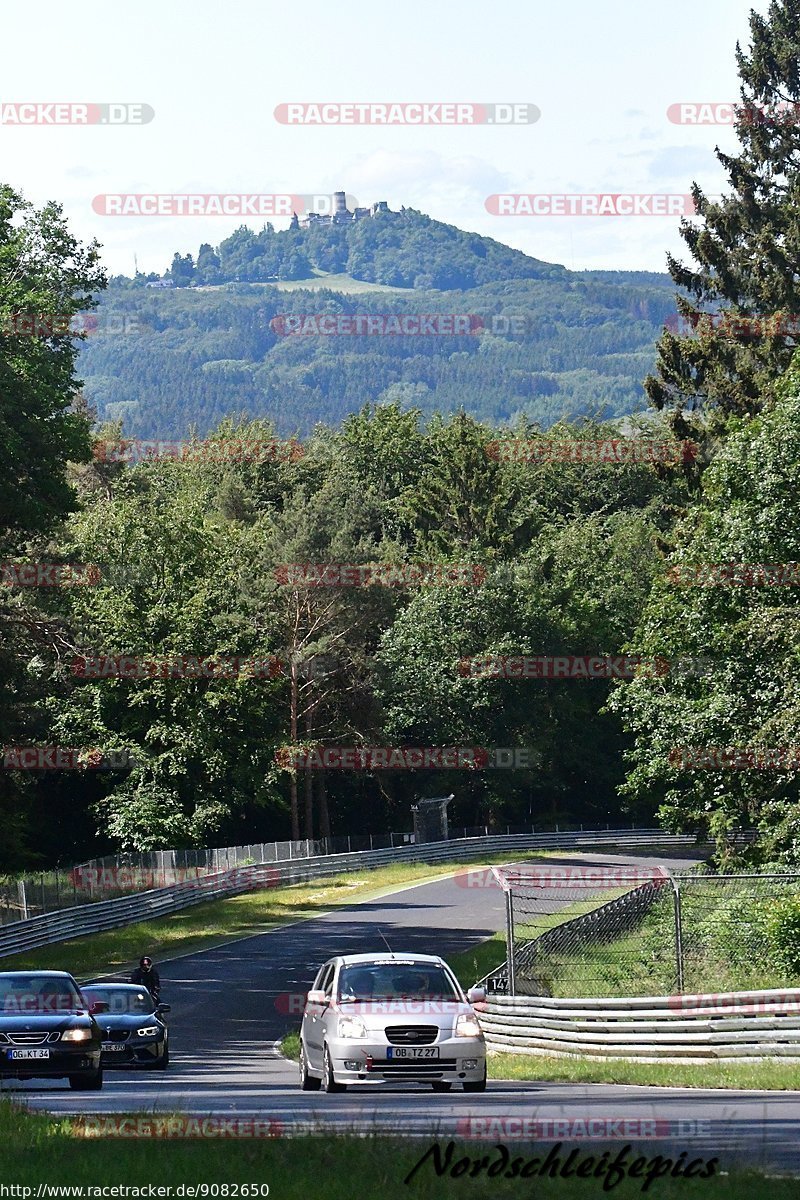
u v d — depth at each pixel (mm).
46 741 102438
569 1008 40750
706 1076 30875
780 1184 15703
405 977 31484
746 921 46500
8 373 71250
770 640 60625
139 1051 40125
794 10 103062
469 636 150000
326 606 142625
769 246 97000
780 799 65250
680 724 64562
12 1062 31297
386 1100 27812
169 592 122312
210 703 116750
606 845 157000
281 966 75688
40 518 75438
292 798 135875
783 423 63219
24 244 78250
